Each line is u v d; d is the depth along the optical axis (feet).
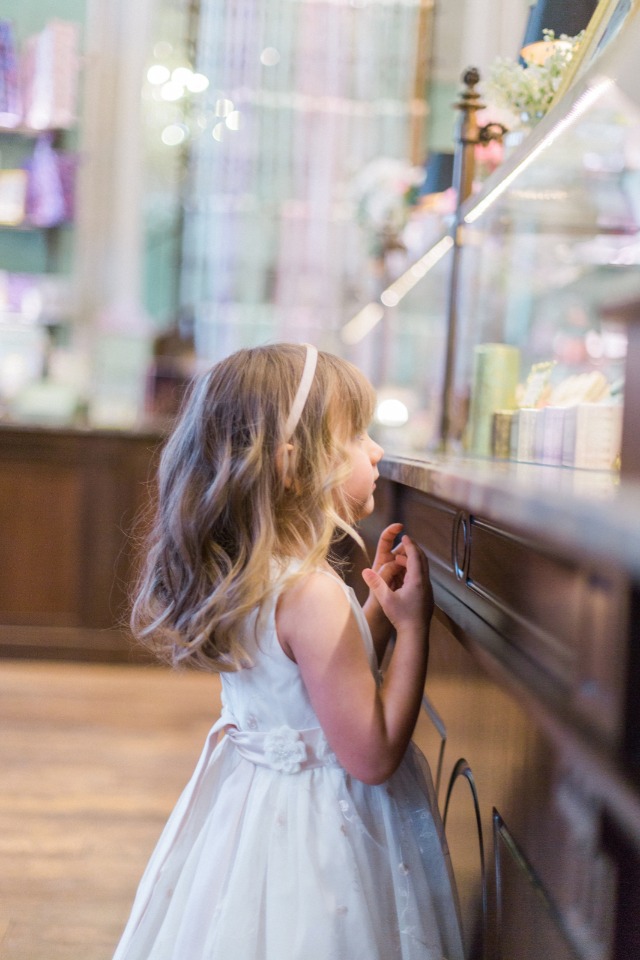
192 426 4.06
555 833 2.81
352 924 3.47
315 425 3.95
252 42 16.61
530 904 3.04
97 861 7.16
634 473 2.49
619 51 3.72
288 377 3.97
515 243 5.87
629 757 2.18
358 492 4.25
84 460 12.78
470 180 6.41
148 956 3.89
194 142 16.76
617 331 4.42
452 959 3.83
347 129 16.85
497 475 2.94
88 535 12.86
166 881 4.00
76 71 16.19
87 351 16.47
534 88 5.70
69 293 16.58
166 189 16.93
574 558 2.47
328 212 16.89
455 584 4.14
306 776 3.76
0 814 7.98
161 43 16.62
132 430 12.75
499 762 3.48
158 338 15.93
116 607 12.92
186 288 16.97
